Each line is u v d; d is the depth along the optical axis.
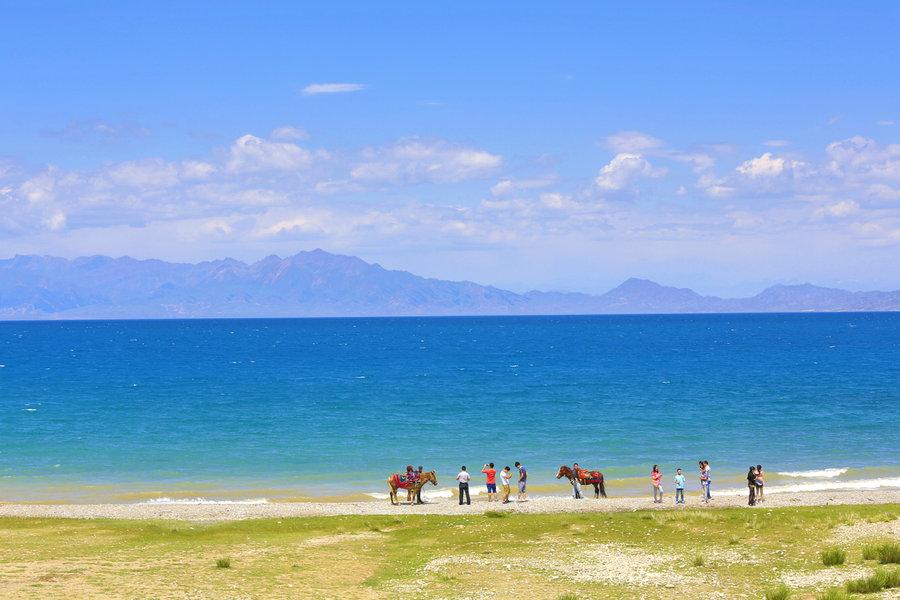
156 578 27.98
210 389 113.50
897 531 33.59
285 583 27.77
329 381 125.25
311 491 52.38
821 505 43.50
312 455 64.38
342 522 40.22
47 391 111.44
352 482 55.12
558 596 25.97
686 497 48.22
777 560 29.94
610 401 96.38
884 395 100.19
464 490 45.91
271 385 119.00
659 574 28.56
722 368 144.62
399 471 58.59
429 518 40.97
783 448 66.00
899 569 26.69
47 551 33.62
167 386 118.19
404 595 26.30
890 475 55.72
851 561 29.11
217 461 62.25
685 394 102.88
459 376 132.50
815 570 28.23
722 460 61.44
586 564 30.38
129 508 45.31
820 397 98.69
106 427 78.69
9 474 57.84
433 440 70.69
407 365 159.38
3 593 24.95
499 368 149.50
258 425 79.56
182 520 41.66
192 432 75.56
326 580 28.47
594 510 43.19
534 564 30.59
